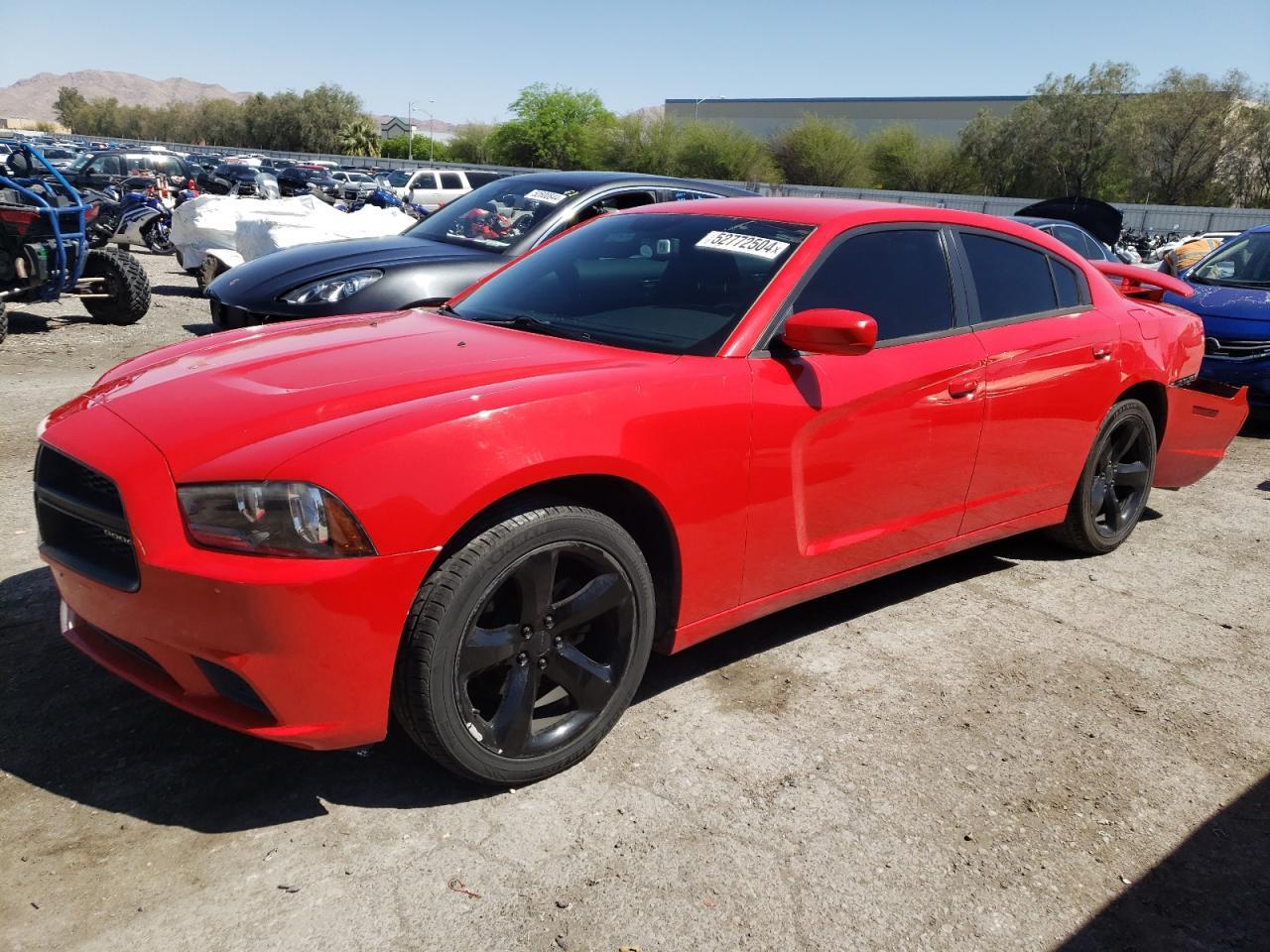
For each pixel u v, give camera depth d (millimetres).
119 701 2748
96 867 2121
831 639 3471
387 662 2164
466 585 2211
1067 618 3785
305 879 2131
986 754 2799
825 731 2855
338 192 36656
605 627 2600
